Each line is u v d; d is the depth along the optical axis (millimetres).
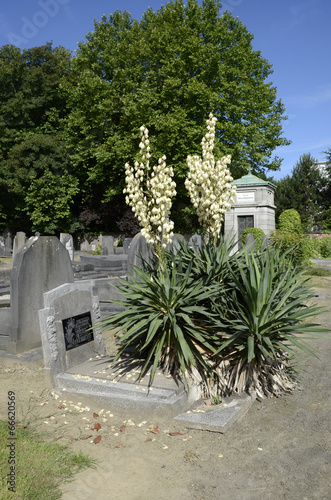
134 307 5121
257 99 28812
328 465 3473
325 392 5105
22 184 33500
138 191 5121
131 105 26891
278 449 3758
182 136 26438
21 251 6375
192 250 6152
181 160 27000
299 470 3406
